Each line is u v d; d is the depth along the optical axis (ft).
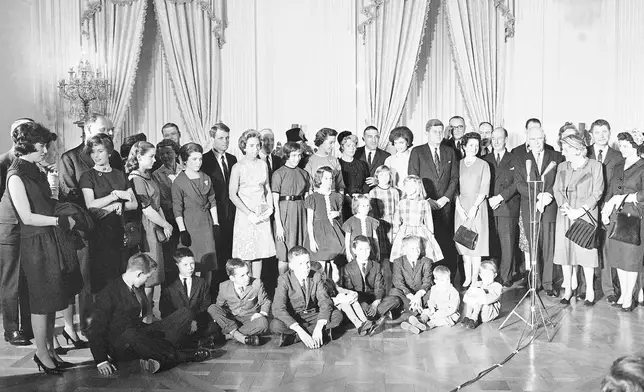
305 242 20.11
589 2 29.73
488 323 18.40
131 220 17.13
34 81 27.43
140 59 29.96
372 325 17.31
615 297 20.57
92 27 28.30
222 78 29.50
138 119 30.14
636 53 28.84
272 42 29.63
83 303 16.75
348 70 29.22
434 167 21.89
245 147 19.80
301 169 20.42
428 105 30.55
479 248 21.71
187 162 18.71
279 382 13.99
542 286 22.44
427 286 19.08
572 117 29.89
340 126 29.37
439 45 30.40
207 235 18.72
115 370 14.78
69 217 14.19
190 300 16.79
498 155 22.97
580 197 19.70
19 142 14.19
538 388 13.50
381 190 21.18
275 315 16.75
